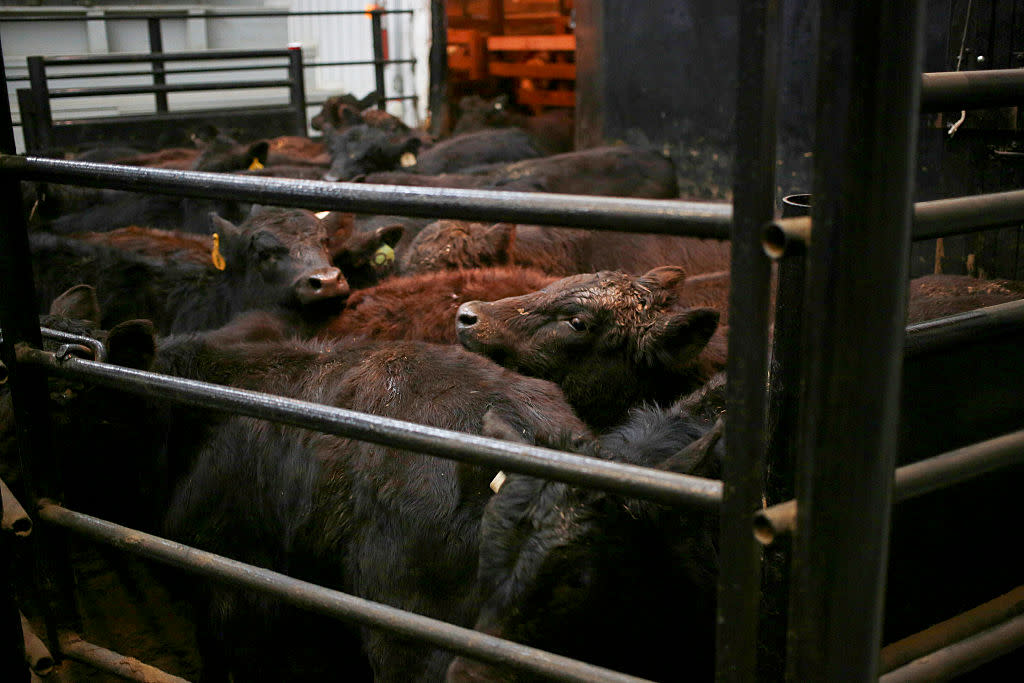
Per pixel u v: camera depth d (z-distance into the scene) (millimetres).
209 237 6137
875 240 1215
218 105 15445
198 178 1940
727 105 7098
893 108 1184
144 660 3420
